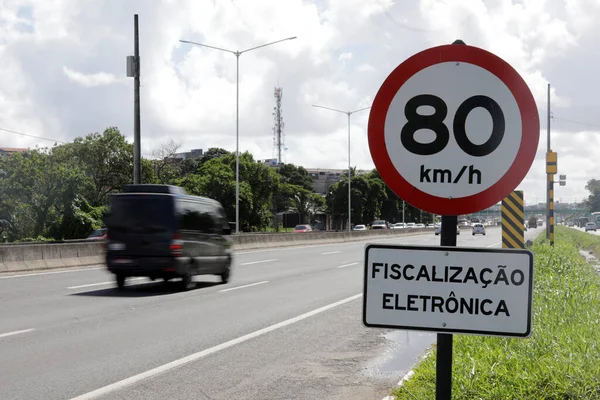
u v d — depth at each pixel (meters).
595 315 10.12
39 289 17.50
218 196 89.81
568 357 6.81
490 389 5.98
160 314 13.10
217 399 6.99
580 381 5.93
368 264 3.40
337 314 13.23
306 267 25.81
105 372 8.11
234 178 91.38
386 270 3.39
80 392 7.17
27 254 23.03
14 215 61.34
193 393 7.21
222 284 19.39
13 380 7.67
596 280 17.36
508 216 17.69
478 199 3.34
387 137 3.41
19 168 62.03
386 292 3.39
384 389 7.48
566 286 13.42
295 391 7.37
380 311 3.39
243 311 13.59
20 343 9.95
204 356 9.16
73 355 9.09
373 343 10.27
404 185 3.39
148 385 7.53
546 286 13.45
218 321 12.25
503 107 3.33
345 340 10.51
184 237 17.61
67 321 12.11
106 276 21.19
